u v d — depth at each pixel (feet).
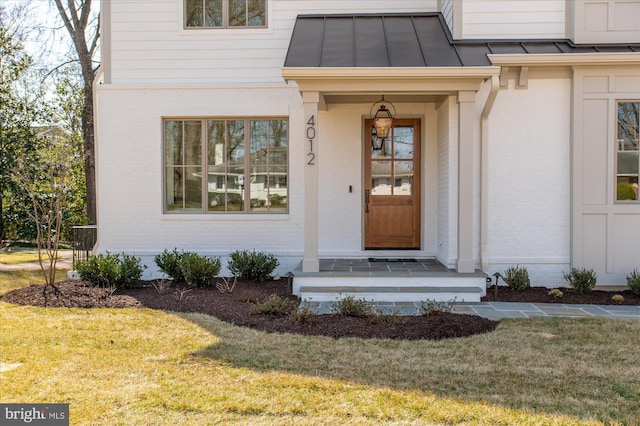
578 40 24.52
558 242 24.34
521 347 15.38
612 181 23.90
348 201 27.94
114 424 10.33
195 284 23.99
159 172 27.37
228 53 27.40
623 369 13.53
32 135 48.08
